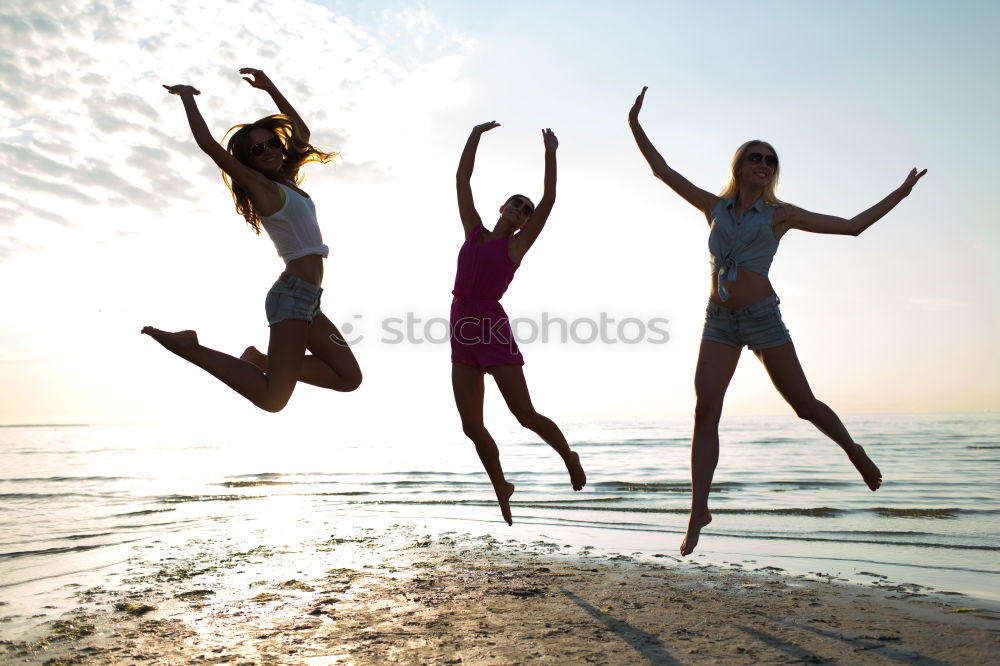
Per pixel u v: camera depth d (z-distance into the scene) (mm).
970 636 3230
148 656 3043
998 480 12242
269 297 3779
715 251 3916
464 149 4496
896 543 6160
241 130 3906
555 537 6434
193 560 5332
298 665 2883
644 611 3734
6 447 30844
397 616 3654
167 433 47094
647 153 4285
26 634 3457
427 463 17969
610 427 45062
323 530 6809
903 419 59500
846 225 3824
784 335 3807
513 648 3082
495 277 4113
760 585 4410
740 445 24375
